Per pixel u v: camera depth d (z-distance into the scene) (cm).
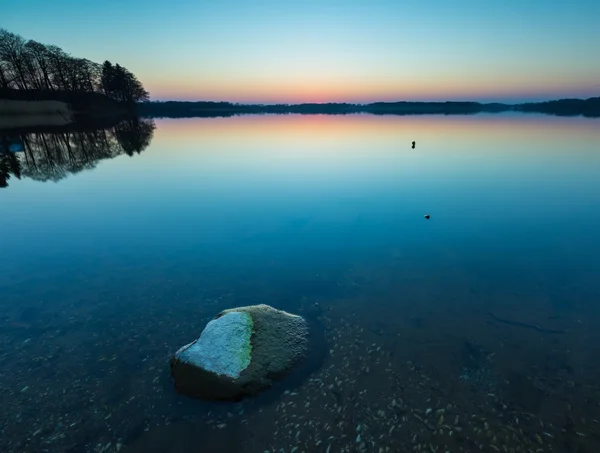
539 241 1591
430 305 1142
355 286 1262
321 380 850
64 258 1466
